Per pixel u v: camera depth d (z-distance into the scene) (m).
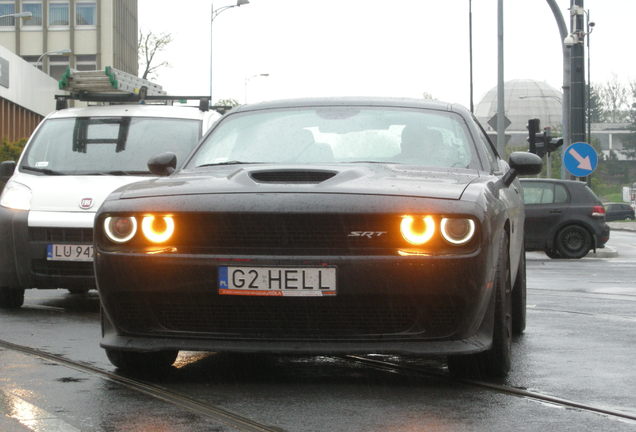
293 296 6.94
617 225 75.38
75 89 16.75
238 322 7.09
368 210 6.95
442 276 6.89
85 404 6.62
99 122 14.73
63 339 9.89
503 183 8.81
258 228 7.00
